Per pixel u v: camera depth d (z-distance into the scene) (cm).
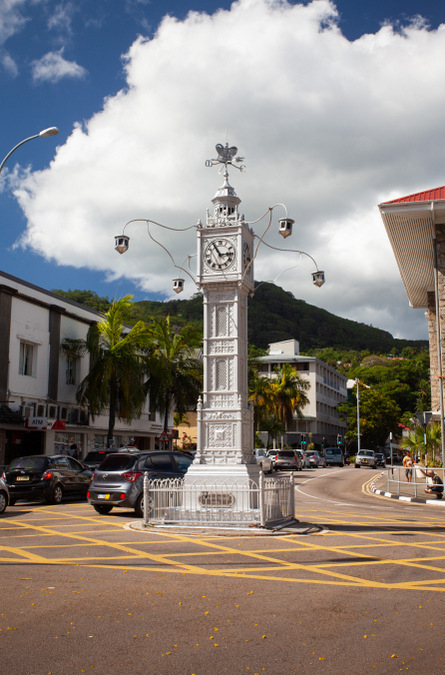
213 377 1345
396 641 540
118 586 740
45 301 3012
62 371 3156
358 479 3697
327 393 9269
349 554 965
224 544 1049
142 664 478
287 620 602
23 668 468
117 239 1431
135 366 3116
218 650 512
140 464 1588
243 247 1371
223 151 1434
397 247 2770
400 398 10431
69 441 3228
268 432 6569
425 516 1612
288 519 1309
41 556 943
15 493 1867
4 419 2556
